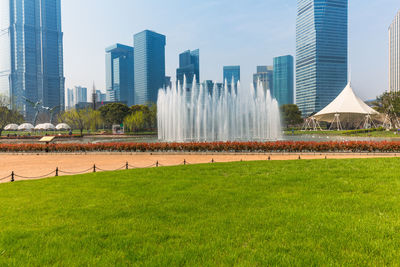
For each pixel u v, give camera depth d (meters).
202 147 21.80
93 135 59.94
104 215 6.61
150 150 22.34
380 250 4.59
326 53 158.50
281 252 4.59
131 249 4.77
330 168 12.98
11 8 163.12
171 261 4.30
